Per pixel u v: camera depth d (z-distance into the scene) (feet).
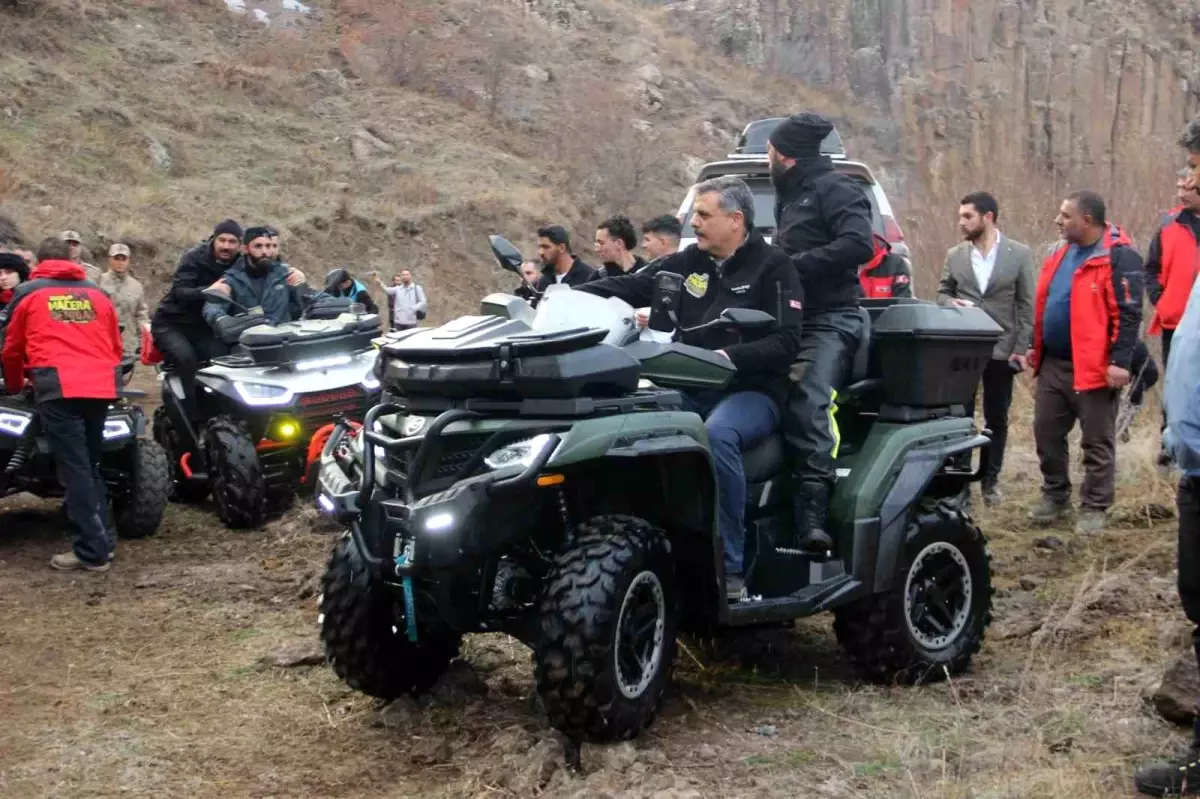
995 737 14.70
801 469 16.53
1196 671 14.88
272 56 117.19
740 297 16.30
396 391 15.01
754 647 18.76
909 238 50.90
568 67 130.82
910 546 16.75
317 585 22.09
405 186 98.78
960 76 125.49
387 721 15.69
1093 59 114.32
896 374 17.46
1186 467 12.93
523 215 98.27
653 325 17.29
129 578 23.62
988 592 17.79
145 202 82.74
